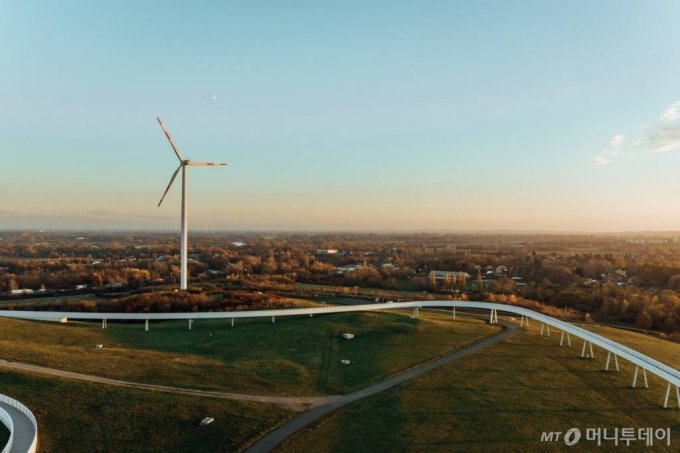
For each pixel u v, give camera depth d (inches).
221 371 3169.3
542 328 4594.0
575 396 2893.7
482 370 3302.2
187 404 2605.8
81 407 2529.5
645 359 3014.3
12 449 2119.8
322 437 2313.0
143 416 2468.0
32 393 2657.5
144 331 4466.0
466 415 2583.7
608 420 2586.1
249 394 2790.4
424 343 3924.7
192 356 3572.8
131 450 2191.2
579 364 3528.5
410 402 2728.8
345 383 3016.7
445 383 3036.4
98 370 3058.6
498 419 2546.8
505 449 2250.2
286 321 4803.2
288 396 2785.4
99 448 2198.6
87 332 4256.9
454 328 4436.5
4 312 4827.8
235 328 4547.2
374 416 2544.3
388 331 4261.8
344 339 4052.7
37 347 3543.3
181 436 2305.6
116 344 3939.5
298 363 3403.1
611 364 3560.5
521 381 3115.2
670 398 2923.2
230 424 2411.4
